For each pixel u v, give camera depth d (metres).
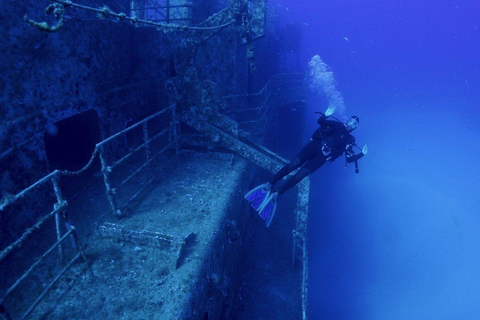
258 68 12.17
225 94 8.12
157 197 4.93
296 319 5.41
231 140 6.25
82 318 2.84
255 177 8.16
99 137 5.73
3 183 3.64
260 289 6.03
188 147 6.97
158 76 7.55
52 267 3.44
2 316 2.34
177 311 2.93
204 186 5.36
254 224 8.13
